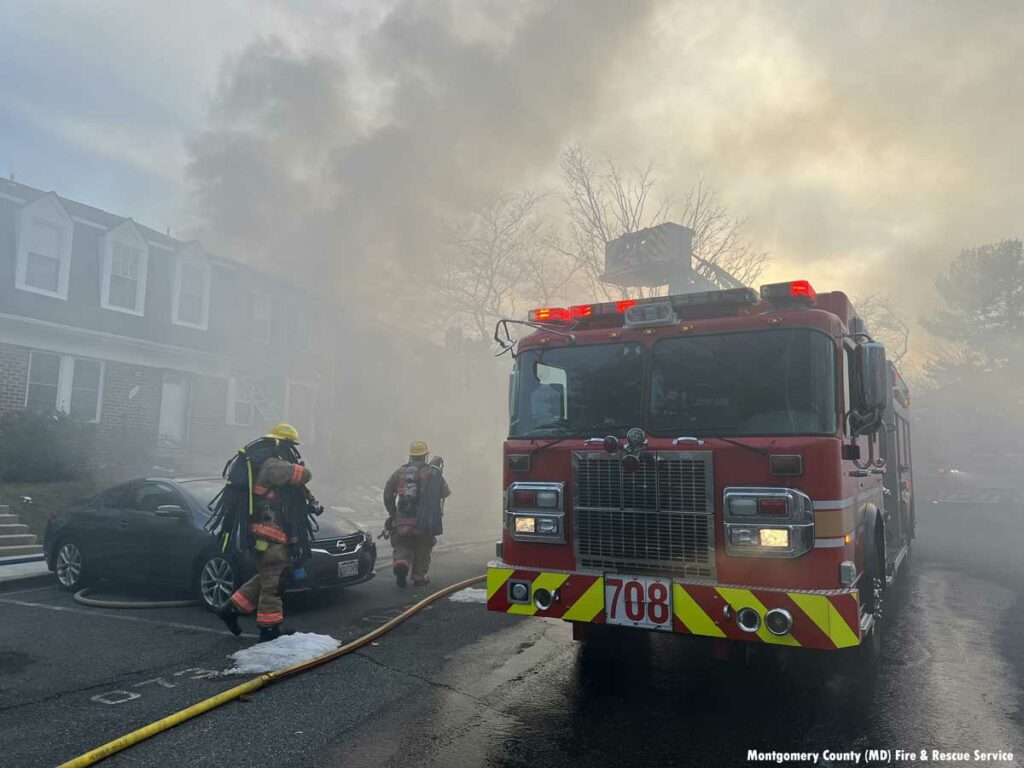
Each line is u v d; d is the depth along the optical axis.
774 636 3.93
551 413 4.94
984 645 5.99
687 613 4.16
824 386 4.21
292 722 4.16
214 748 3.79
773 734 4.05
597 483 4.56
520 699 4.59
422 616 6.89
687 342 4.61
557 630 6.34
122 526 7.65
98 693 4.64
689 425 4.46
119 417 16.30
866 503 5.24
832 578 3.96
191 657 5.45
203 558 6.99
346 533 7.64
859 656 5.00
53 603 7.45
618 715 4.32
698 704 4.52
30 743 3.84
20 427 12.73
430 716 4.29
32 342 14.70
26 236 14.89
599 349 4.87
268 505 5.67
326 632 6.21
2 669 5.15
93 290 16.20
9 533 10.22
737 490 4.14
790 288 4.45
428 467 8.48
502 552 4.98
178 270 18.11
